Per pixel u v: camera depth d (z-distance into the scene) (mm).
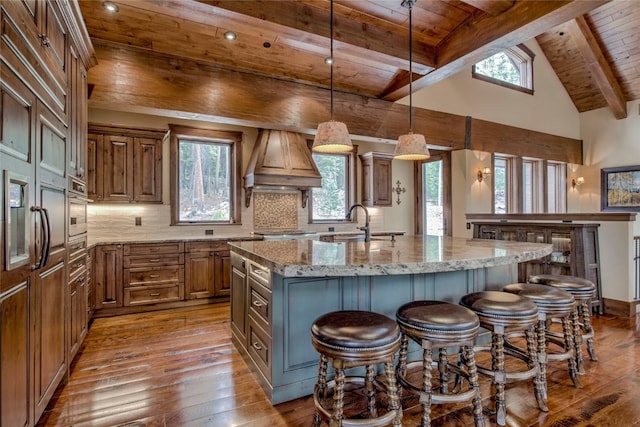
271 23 3193
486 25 3557
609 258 3934
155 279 4090
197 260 4328
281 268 1683
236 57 4090
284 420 1920
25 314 1599
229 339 3164
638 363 2615
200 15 3068
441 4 3566
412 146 3076
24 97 1579
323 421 1852
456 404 2074
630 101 7500
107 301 3850
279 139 5074
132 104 3645
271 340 2080
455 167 6316
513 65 7406
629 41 6352
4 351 1390
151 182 4293
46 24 1872
